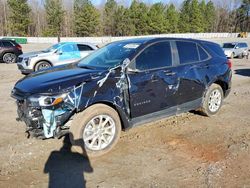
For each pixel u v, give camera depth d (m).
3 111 7.05
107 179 4.04
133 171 4.24
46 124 4.29
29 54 13.99
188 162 4.50
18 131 5.72
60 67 5.46
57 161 4.52
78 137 4.48
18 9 69.12
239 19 101.88
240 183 3.93
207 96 6.36
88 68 5.05
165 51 5.52
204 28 94.94
